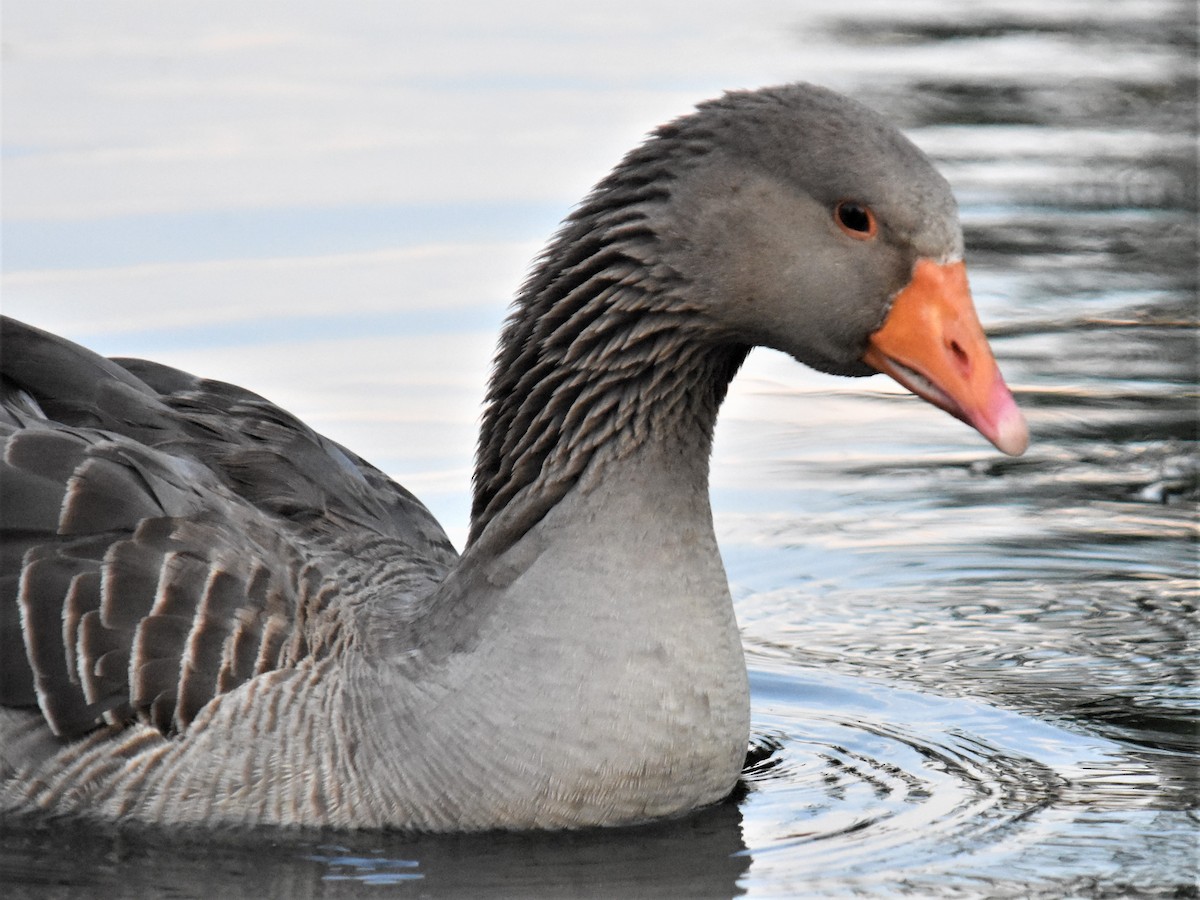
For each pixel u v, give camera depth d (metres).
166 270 21.19
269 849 11.99
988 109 28.62
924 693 15.20
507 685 12.05
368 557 13.59
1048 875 11.80
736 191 11.98
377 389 19.39
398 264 21.62
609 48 29.44
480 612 12.27
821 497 18.97
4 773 12.22
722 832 12.45
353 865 11.85
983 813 12.83
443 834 12.13
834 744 14.23
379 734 12.10
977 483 19.23
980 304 22.92
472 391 19.52
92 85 26.45
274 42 28.94
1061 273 23.66
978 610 16.83
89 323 19.91
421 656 12.31
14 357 13.88
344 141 24.89
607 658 12.07
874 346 12.16
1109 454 19.67
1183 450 19.72
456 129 25.38
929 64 30.06
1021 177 26.20
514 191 23.41
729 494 19.03
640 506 12.24
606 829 12.32
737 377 21.95
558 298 12.51
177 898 11.48
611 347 12.20
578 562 12.16
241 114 25.70
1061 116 28.31
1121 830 12.52
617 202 12.31
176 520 12.52
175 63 27.59
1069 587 17.23
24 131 24.59
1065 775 13.55
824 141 11.91
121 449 12.96
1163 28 32.69
